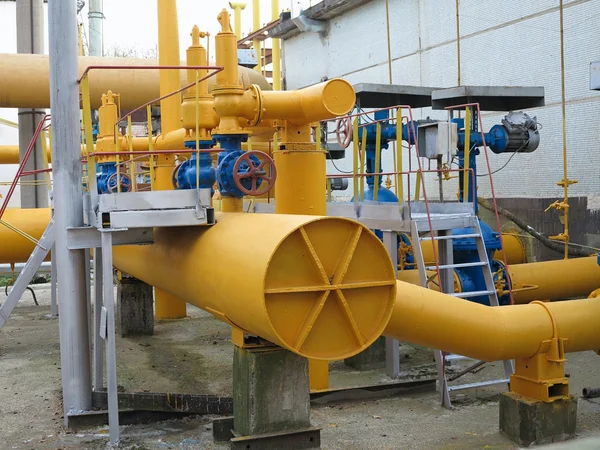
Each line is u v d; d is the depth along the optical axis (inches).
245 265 179.3
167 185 420.8
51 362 363.9
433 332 223.0
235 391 224.5
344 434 246.8
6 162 669.9
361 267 184.7
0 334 442.0
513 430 237.3
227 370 344.5
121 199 231.0
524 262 492.1
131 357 374.9
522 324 231.5
